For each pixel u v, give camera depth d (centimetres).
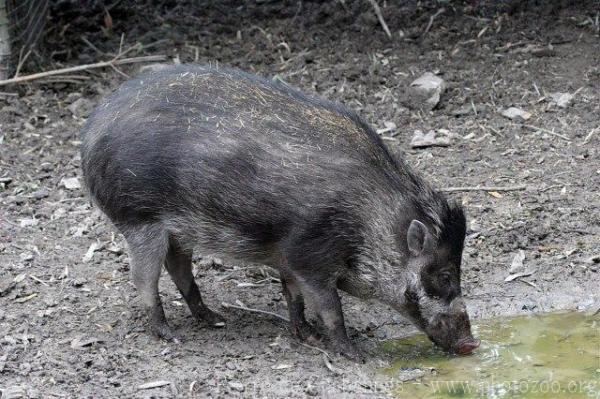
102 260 1370
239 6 2048
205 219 1128
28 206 1503
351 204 1108
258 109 1127
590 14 1978
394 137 1683
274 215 1106
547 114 1717
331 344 1180
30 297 1279
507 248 1388
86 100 1783
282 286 1205
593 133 1656
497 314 1273
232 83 1152
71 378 1103
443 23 1972
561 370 1138
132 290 1304
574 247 1386
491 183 1538
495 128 1689
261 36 1962
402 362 1163
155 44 1958
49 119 1744
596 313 1266
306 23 1989
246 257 1154
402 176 1142
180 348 1173
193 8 2053
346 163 1111
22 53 1864
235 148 1103
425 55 1889
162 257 1162
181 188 1119
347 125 1144
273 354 1163
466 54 1886
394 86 1805
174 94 1139
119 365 1133
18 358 1145
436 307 1136
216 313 1241
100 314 1247
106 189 1147
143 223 1151
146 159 1117
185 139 1112
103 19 2025
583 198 1488
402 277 1133
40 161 1625
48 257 1373
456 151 1633
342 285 1173
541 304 1288
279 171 1098
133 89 1162
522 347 1194
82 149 1165
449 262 1129
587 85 1784
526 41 1912
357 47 1920
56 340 1185
